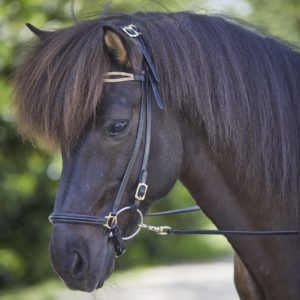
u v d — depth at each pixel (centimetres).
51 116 397
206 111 430
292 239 450
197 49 437
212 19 462
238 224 451
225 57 443
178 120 433
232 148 438
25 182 1523
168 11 481
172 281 1847
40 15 1297
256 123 440
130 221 420
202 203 453
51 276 1880
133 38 425
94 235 401
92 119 399
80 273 395
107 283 461
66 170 402
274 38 479
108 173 403
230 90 436
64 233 395
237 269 486
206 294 1543
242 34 460
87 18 475
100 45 408
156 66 426
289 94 452
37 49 424
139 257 2356
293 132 447
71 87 396
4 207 1778
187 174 445
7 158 1416
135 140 411
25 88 409
